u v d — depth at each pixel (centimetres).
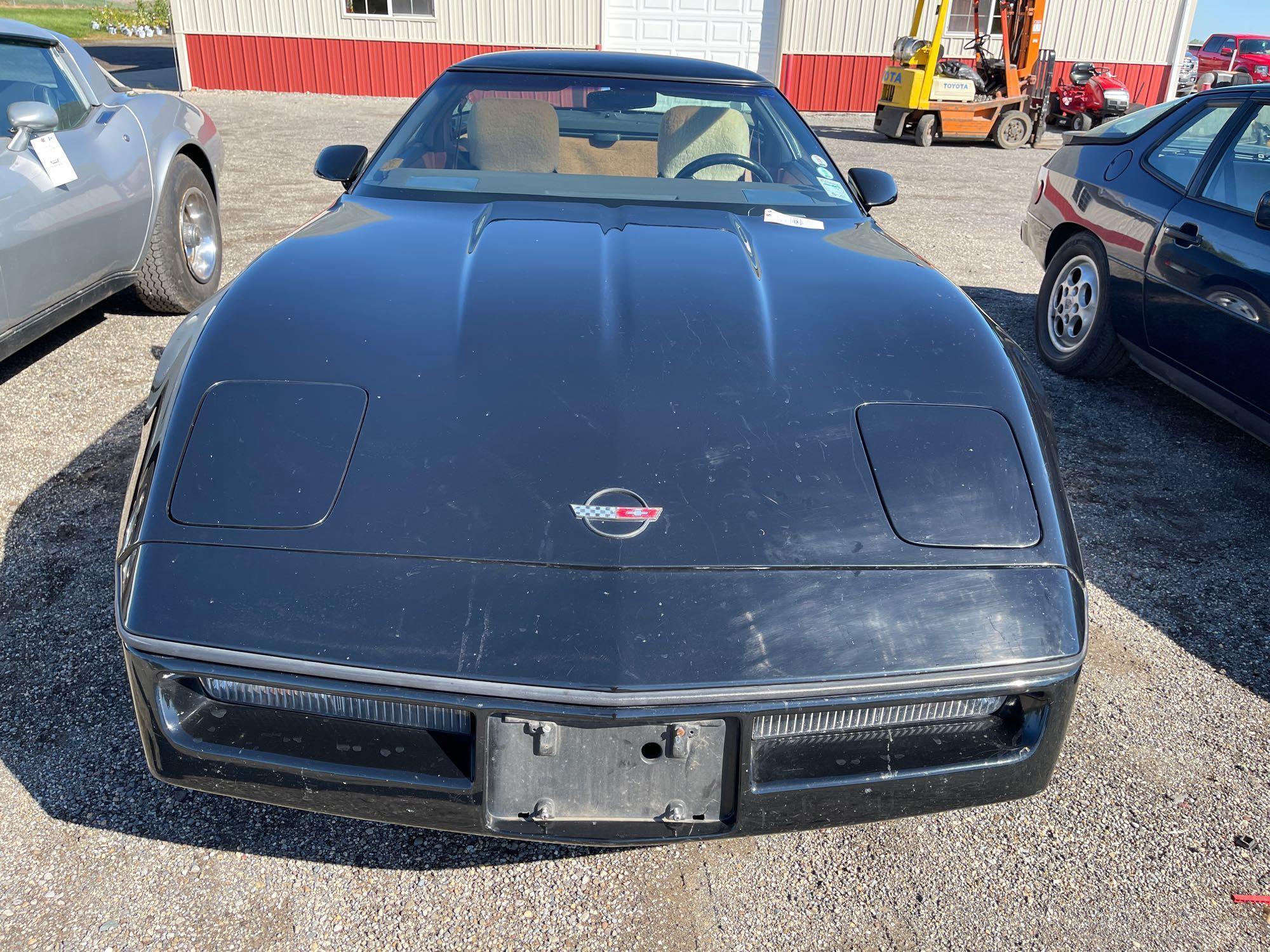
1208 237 365
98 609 258
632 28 1755
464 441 164
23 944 167
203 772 155
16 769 205
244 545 152
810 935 177
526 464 161
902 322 201
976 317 210
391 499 156
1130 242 412
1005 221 860
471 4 1723
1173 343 386
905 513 162
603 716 143
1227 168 374
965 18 1747
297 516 155
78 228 381
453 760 151
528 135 298
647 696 143
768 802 154
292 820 198
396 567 150
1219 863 195
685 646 146
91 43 2880
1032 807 209
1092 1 1756
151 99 470
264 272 207
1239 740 230
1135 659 261
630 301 200
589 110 311
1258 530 333
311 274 206
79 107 410
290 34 1752
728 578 151
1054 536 165
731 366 182
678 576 151
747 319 196
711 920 179
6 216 338
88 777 204
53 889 178
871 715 152
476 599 147
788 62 1783
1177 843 200
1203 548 320
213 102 1612
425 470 159
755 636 148
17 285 346
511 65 322
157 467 163
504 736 148
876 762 157
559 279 207
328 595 147
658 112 310
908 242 750
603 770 151
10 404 384
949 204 942
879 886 188
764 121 317
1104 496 354
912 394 181
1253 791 214
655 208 264
